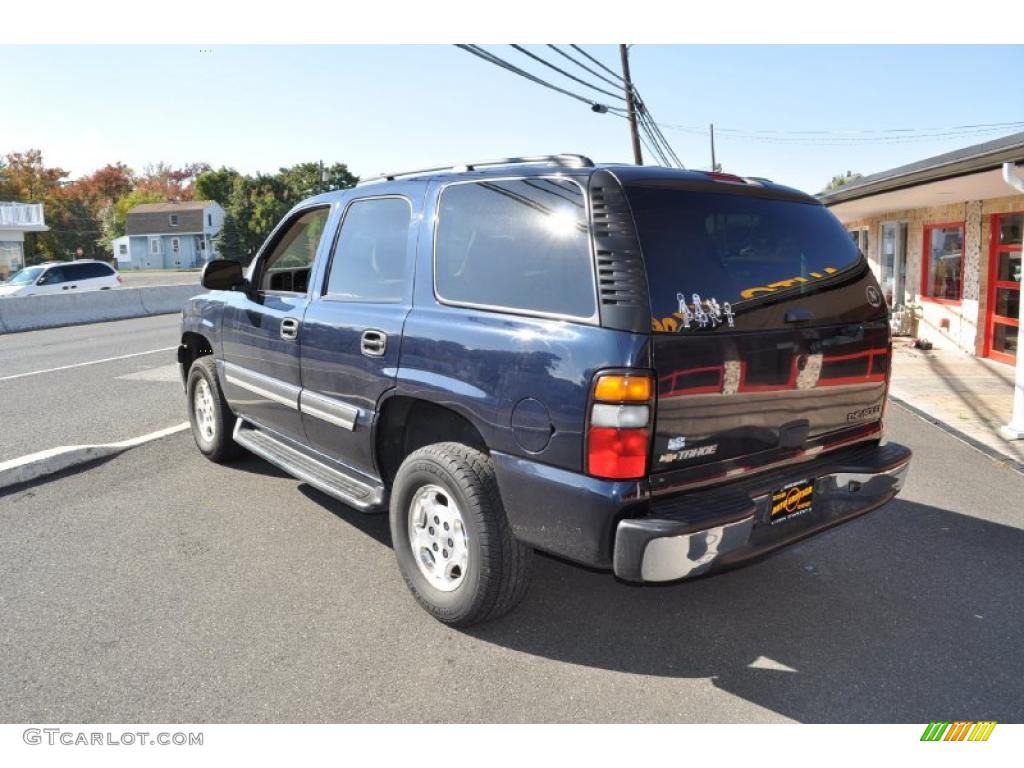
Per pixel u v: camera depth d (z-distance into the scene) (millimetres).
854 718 2867
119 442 6234
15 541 4359
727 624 3543
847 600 3781
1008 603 3748
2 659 3166
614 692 3016
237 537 4438
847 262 3590
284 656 3219
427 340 3426
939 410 8117
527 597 3799
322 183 69312
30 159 74125
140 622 3473
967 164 7590
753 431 3121
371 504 3828
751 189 3361
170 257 73562
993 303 11680
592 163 3162
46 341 14859
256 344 4805
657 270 2863
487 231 3359
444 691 3004
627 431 2738
